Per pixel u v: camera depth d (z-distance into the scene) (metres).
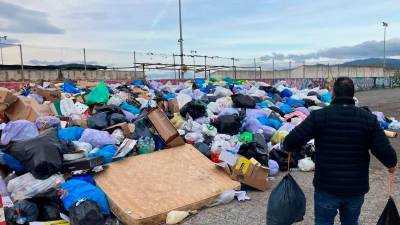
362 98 29.33
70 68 25.30
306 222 4.87
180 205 5.29
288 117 10.59
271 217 3.62
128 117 7.93
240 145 7.02
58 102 8.26
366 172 3.08
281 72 36.97
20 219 4.44
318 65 42.22
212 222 5.01
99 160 5.53
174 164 6.35
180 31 26.25
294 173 7.34
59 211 4.82
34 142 5.07
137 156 6.34
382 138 2.99
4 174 5.26
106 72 24.30
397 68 61.09
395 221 3.31
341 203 3.12
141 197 5.33
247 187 6.30
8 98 6.84
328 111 3.12
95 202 4.73
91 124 7.05
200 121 8.60
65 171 5.29
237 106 10.20
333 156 3.05
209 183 5.99
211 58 27.22
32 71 22.16
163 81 20.55
